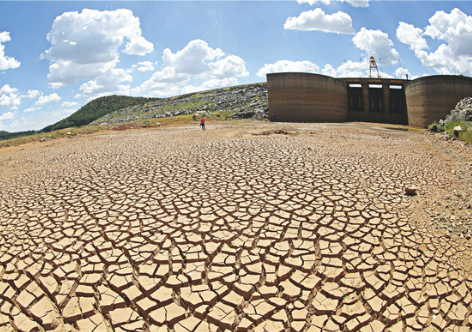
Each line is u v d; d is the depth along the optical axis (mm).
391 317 3729
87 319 3625
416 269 4473
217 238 4961
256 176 7984
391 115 43125
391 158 10641
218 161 9867
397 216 5836
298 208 5996
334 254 4613
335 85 41688
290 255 4590
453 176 8672
